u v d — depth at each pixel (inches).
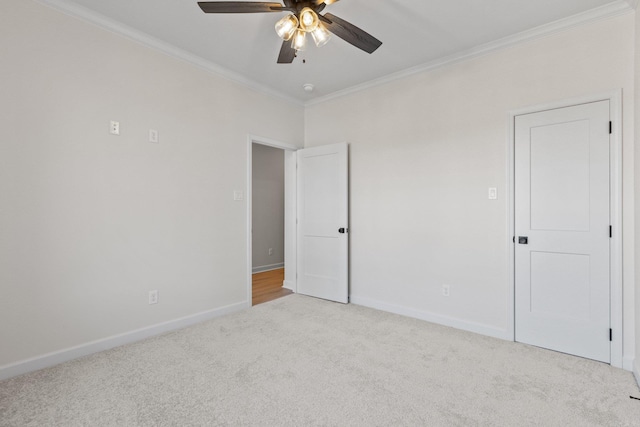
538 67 101.1
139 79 105.7
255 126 145.2
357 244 147.5
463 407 69.7
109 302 99.0
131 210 103.7
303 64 124.6
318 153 156.9
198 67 122.5
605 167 90.2
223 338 107.0
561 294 97.3
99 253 96.7
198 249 122.8
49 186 87.0
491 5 88.7
